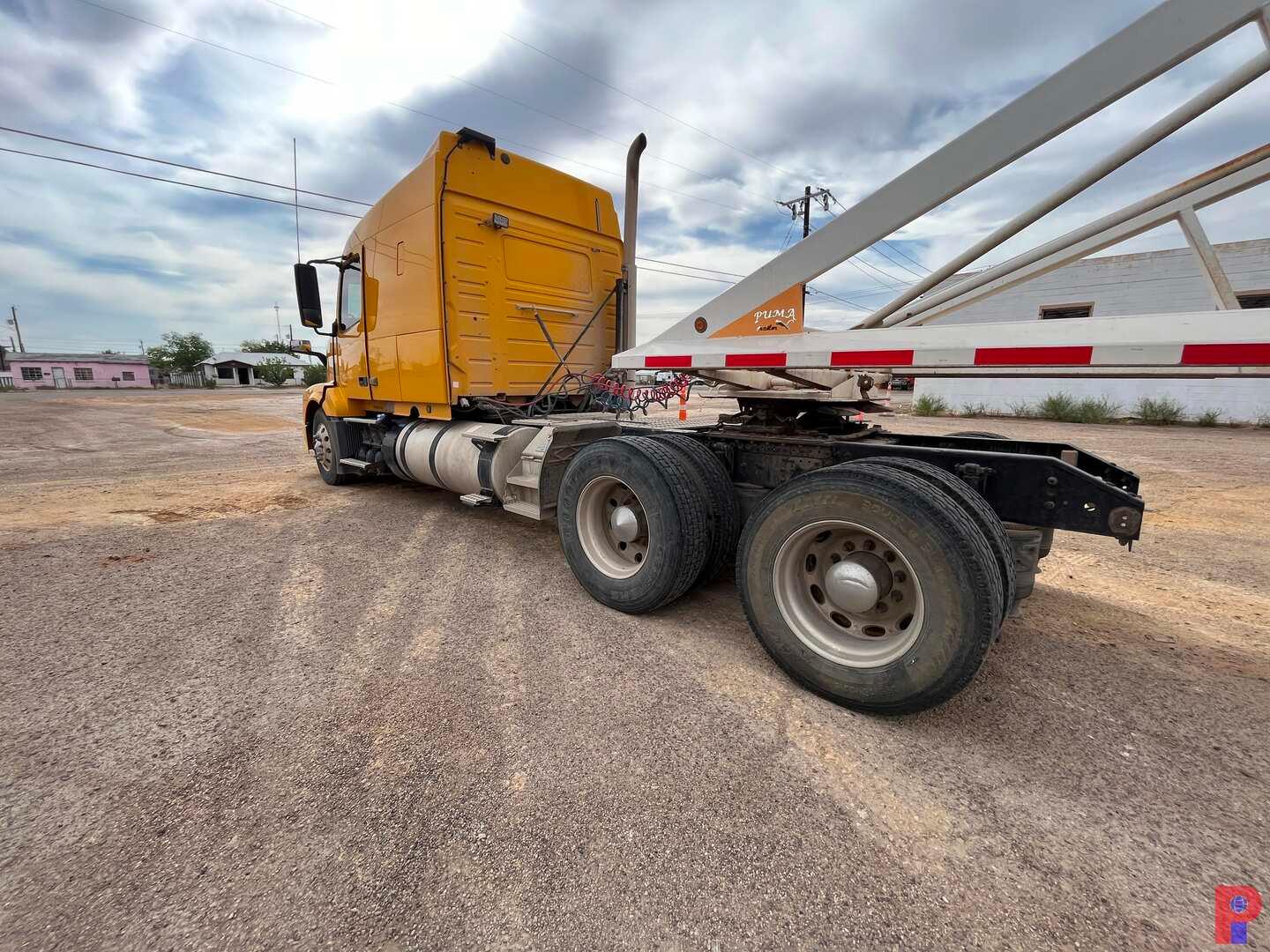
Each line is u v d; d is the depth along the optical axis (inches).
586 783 72.2
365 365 221.6
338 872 58.6
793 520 91.8
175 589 135.8
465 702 90.3
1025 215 88.2
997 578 78.4
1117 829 65.4
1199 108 71.6
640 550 126.6
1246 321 70.4
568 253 203.0
